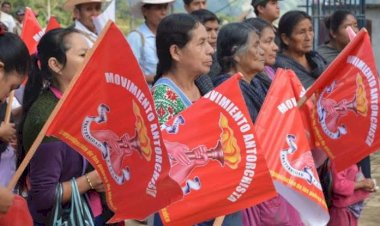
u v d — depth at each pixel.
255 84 4.78
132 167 3.37
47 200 3.64
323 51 6.57
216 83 4.67
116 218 3.46
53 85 3.81
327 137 4.61
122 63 3.24
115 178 3.43
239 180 3.82
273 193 3.83
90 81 3.31
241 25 4.69
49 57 3.79
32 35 5.73
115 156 3.40
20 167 3.37
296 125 4.27
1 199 3.17
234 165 3.82
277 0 7.28
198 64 4.18
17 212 3.30
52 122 3.32
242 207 3.83
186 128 3.80
